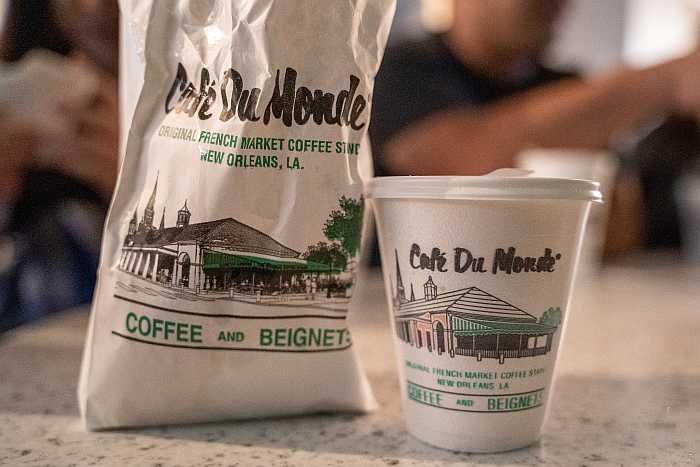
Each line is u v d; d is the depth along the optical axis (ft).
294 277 1.40
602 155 4.53
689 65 4.12
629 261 5.95
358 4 1.38
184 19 1.38
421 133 5.02
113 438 1.34
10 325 3.54
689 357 2.16
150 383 1.36
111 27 3.46
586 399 1.68
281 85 1.34
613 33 7.27
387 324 2.64
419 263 1.26
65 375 1.86
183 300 1.35
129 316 1.36
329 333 1.44
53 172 3.65
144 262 1.36
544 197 1.16
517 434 1.29
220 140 1.33
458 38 5.29
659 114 5.42
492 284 1.21
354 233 1.45
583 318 2.89
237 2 1.33
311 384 1.45
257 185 1.35
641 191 6.77
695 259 6.50
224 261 1.35
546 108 4.57
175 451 1.26
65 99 3.47
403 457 1.25
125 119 1.46
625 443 1.35
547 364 1.29
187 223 1.34
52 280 3.74
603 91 4.40
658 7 7.27
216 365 1.38
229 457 1.23
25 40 3.49
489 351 1.23
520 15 4.95
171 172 1.36
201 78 1.38
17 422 1.44
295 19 1.33
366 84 1.42
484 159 4.72
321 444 1.32
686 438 1.38
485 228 1.19
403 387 1.38
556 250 1.24
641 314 3.00
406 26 5.66
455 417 1.27
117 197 1.39
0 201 3.57
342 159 1.40
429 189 1.20
